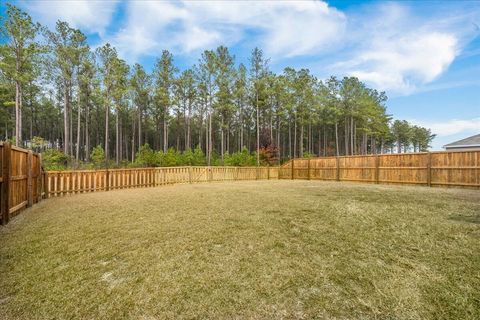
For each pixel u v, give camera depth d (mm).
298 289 2381
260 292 2330
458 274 2639
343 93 39594
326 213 5391
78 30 23031
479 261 2939
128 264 2885
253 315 2023
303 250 3297
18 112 18328
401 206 6172
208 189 10867
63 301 2184
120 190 10898
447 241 3609
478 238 3719
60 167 17031
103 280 2535
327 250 3301
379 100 48125
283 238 3750
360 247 3406
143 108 37375
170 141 51219
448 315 2023
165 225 4441
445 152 11797
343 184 13945
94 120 42781
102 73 24531
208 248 3354
